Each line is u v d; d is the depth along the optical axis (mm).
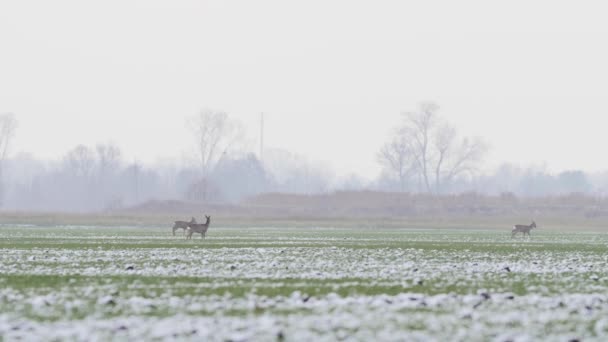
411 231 180875
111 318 38406
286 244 107688
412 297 45375
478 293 47562
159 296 46438
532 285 53938
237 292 48250
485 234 164250
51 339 32844
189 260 75438
